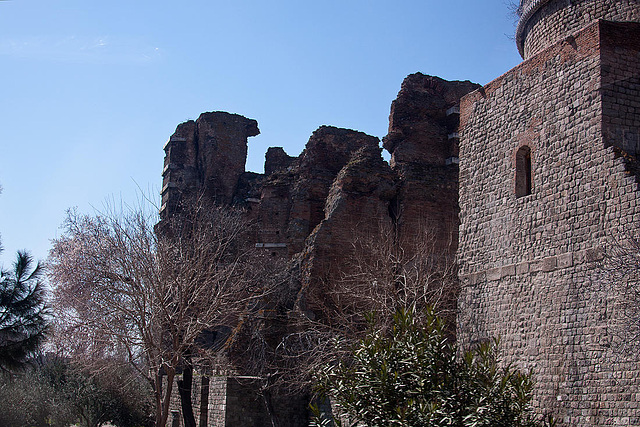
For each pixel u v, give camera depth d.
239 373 31.16
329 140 42.34
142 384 43.69
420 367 15.90
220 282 33.66
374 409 15.84
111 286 29.34
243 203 47.59
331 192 37.44
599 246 19.77
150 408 43.09
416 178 37.12
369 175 36.69
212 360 30.19
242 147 50.97
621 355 18.41
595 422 18.88
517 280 22.33
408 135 39.09
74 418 44.19
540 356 20.97
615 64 20.81
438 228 36.66
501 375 17.94
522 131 23.19
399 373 16.03
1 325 28.72
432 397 15.52
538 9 24.53
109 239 30.72
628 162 19.48
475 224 24.62
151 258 29.66
